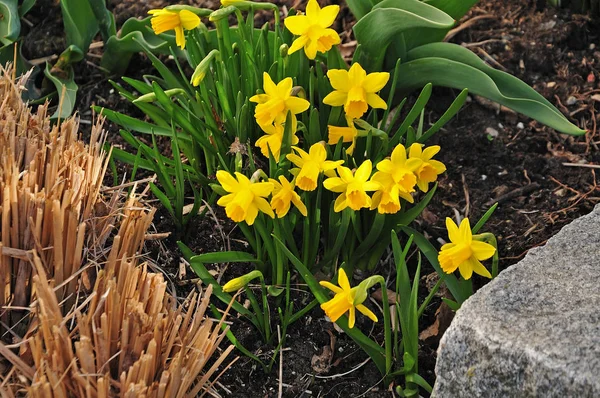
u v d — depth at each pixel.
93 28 1.69
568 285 1.24
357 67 1.34
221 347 1.40
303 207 1.34
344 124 1.47
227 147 1.51
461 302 1.37
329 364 1.39
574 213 1.51
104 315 1.20
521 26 1.72
